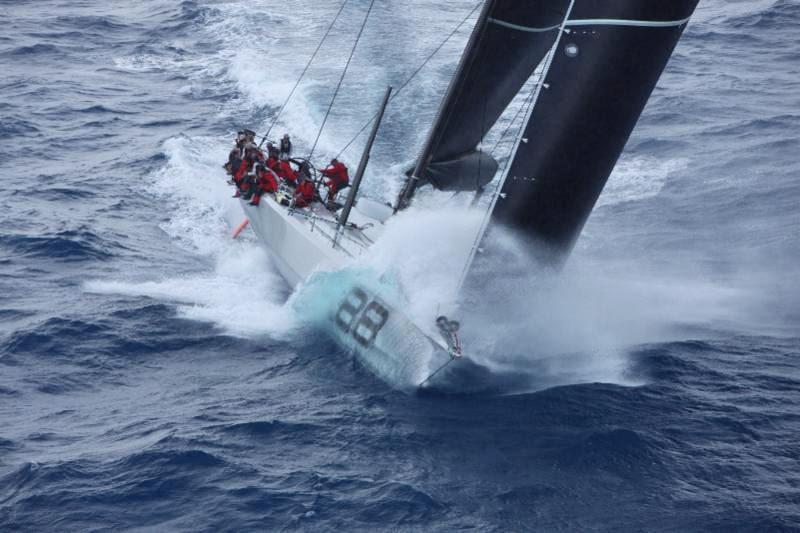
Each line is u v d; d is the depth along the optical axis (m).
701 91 97.12
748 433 43.84
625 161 80.94
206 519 38.06
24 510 38.66
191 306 58.09
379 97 91.56
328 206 62.31
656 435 43.47
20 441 43.84
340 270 53.38
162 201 75.19
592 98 44.22
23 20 124.81
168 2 130.88
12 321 55.72
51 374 50.28
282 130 86.94
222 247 67.75
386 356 49.12
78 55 112.50
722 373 49.25
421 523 37.72
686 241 66.44
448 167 54.31
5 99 97.25
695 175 77.38
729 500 39.00
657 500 39.03
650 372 49.09
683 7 42.88
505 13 50.16
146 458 41.84
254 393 47.94
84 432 44.72
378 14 115.12
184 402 47.31
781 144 82.69
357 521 37.94
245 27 115.88
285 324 55.41
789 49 110.75
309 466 41.44
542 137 44.94
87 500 39.19
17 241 66.50
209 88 99.75
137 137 87.94
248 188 63.09
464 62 51.34
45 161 82.81
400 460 41.78
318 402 46.78
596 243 66.06
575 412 45.28
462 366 48.66
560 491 39.62
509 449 42.50
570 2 47.69
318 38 109.31
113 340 53.62
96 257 65.00
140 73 106.00
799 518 37.78
